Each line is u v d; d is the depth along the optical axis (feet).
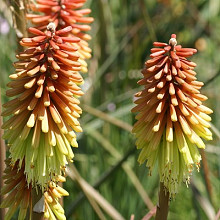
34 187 2.35
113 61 4.30
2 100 3.79
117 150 3.98
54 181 2.37
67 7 2.80
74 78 2.32
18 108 2.33
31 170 2.30
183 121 2.37
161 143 2.40
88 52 2.78
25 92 2.32
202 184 3.91
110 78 4.48
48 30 2.30
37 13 3.08
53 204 2.41
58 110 2.35
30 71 2.28
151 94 2.38
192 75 2.40
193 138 2.37
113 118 3.78
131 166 3.84
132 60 4.47
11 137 2.35
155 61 2.38
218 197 3.85
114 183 3.80
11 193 2.42
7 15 3.16
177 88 2.37
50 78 2.33
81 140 3.93
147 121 2.36
